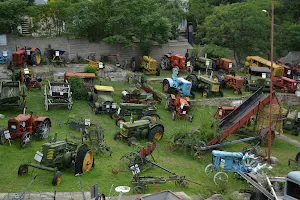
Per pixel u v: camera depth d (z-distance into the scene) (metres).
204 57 42.22
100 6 38.69
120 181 19.19
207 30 43.62
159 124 24.94
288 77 41.31
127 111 27.77
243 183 20.33
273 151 26.42
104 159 21.48
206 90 33.53
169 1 48.50
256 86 36.97
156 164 20.98
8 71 32.44
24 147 21.73
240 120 26.08
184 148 24.05
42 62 36.12
